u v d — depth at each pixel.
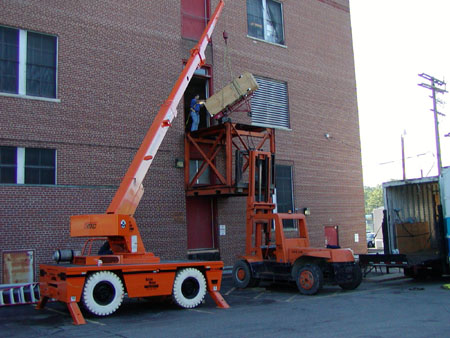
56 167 17.20
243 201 22.73
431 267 17.89
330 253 15.43
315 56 27.75
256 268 16.83
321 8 28.80
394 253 18.97
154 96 20.16
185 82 16.31
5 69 16.75
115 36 19.36
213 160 21.92
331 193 27.14
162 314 11.96
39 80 17.39
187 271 12.95
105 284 11.58
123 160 18.81
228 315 11.62
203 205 21.62
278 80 25.52
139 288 12.05
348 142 28.86
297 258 15.74
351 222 28.09
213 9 23.00
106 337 9.13
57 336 9.32
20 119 16.61
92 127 18.17
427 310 11.73
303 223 17.05
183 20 21.95
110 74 18.97
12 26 16.95
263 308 12.71
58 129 17.36
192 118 20.75
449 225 17.33
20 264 15.80
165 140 20.17
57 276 11.62
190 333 9.37
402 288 16.64
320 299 14.24
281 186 24.66
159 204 19.53
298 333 9.16
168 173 20.05
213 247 21.59
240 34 24.09
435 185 19.78
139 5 20.31
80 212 17.38
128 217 12.51
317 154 26.73
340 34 29.70
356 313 11.52
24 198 16.17
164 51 20.83
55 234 16.69
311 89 27.12
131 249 12.50
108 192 18.19
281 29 26.44
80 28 18.45
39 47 17.55
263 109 24.52
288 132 25.36
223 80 22.94
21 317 11.70
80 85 18.12
